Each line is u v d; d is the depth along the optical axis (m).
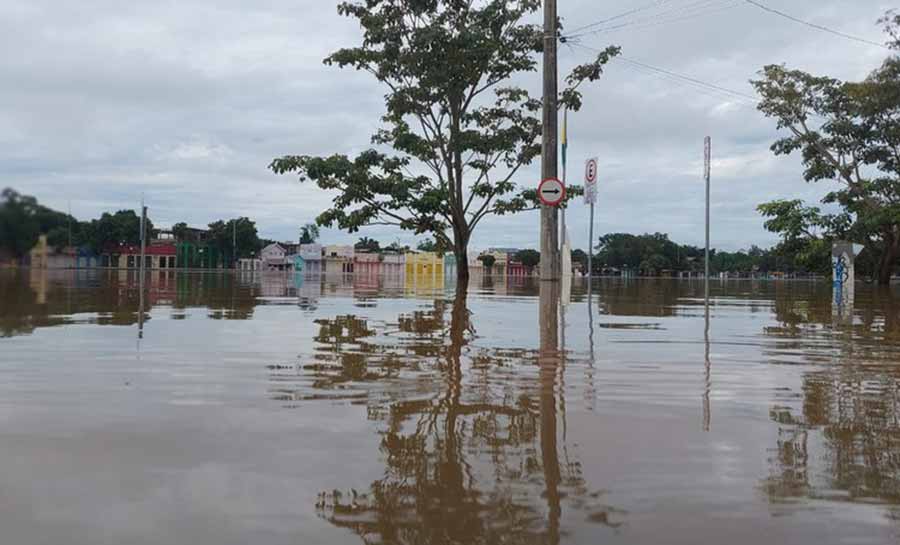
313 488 2.17
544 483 2.24
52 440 2.64
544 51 15.41
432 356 4.78
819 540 1.86
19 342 5.23
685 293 15.70
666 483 2.26
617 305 10.19
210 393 3.51
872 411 3.27
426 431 2.83
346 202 15.56
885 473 2.38
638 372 4.23
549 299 10.86
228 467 2.36
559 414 3.14
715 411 3.23
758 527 1.93
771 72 22.97
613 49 16.11
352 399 3.40
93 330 6.01
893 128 21.88
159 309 8.26
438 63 15.33
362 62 15.93
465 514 1.99
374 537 1.84
